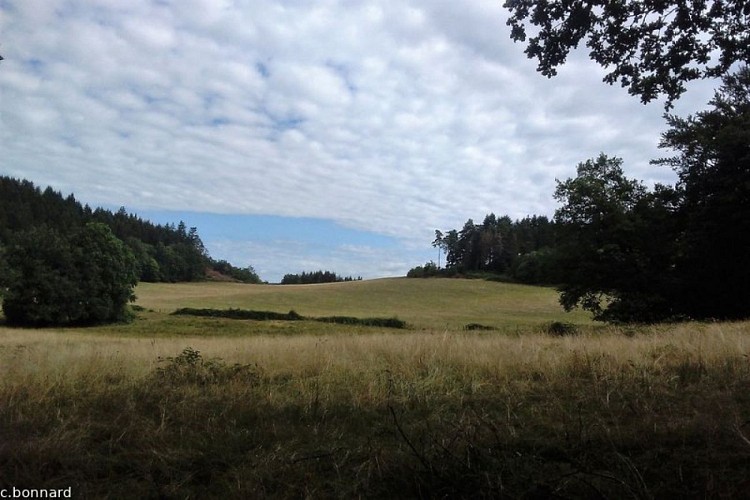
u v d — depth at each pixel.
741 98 28.58
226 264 170.38
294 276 185.25
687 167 29.33
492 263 130.38
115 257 54.38
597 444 4.16
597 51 6.27
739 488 3.30
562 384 6.45
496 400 5.90
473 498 3.36
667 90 6.28
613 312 31.39
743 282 27.45
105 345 12.69
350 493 3.57
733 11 5.71
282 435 4.73
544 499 3.31
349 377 7.20
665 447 4.01
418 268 141.00
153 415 5.39
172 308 66.31
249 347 11.34
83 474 3.90
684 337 10.04
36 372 6.99
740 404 5.17
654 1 5.79
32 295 49.94
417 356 8.69
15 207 107.69
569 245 32.75
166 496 3.60
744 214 25.12
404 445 4.32
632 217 30.92
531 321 54.47
